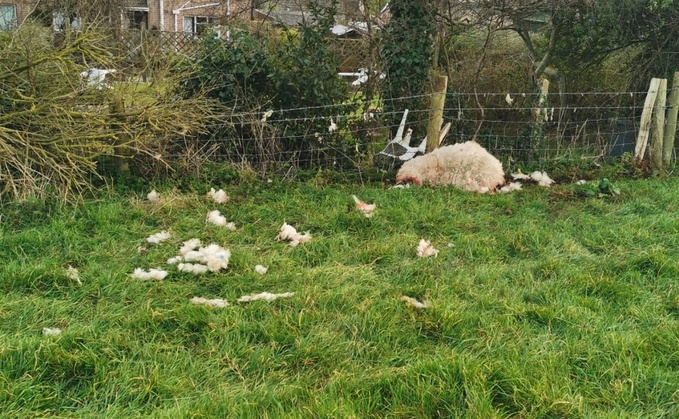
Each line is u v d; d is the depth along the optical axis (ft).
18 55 19.74
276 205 19.93
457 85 27.89
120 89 20.75
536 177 24.02
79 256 15.44
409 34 24.84
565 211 20.07
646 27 29.27
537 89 27.50
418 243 16.70
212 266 14.74
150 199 19.97
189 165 22.35
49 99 19.04
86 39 19.60
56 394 9.75
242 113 22.97
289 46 24.03
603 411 9.52
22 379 9.93
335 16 25.96
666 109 26.66
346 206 19.74
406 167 23.52
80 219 17.53
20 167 18.13
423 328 12.00
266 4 29.81
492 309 12.76
